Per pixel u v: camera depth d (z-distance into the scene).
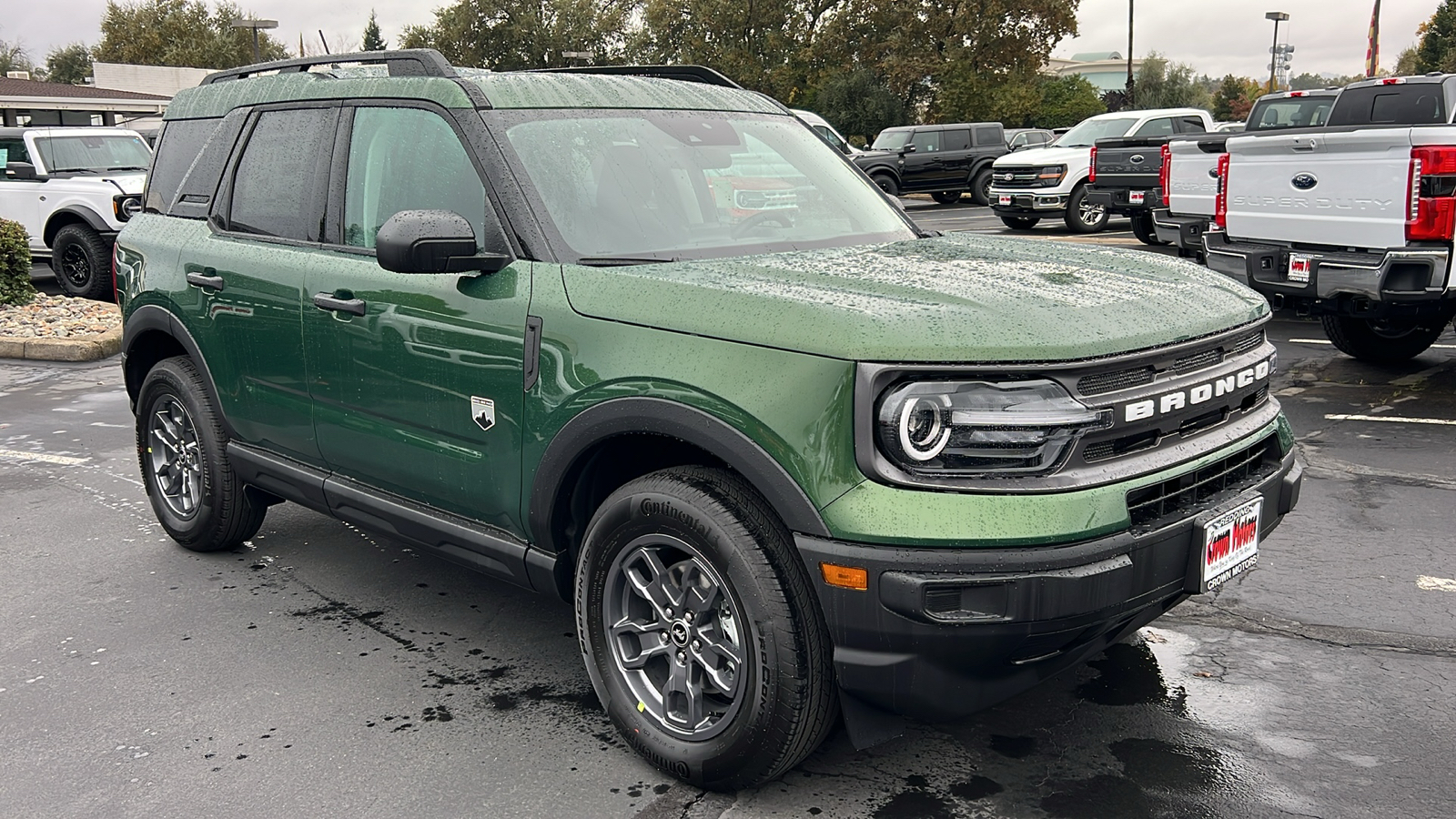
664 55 55.69
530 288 3.13
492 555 3.37
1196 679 3.51
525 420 3.12
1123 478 2.57
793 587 2.64
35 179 13.44
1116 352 2.59
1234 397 2.94
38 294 12.71
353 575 4.61
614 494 2.99
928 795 2.90
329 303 3.69
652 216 3.39
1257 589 4.21
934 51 47.38
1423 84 9.01
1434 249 6.51
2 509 5.57
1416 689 3.41
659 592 2.97
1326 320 8.13
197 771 3.09
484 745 3.21
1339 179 6.92
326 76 4.12
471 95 3.49
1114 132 18.98
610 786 2.98
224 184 4.42
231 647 3.91
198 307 4.38
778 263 3.13
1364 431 6.34
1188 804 2.82
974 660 2.53
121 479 6.09
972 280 2.90
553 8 64.62
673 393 2.75
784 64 51.78
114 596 4.40
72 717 3.41
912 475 2.48
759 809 2.85
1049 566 2.45
